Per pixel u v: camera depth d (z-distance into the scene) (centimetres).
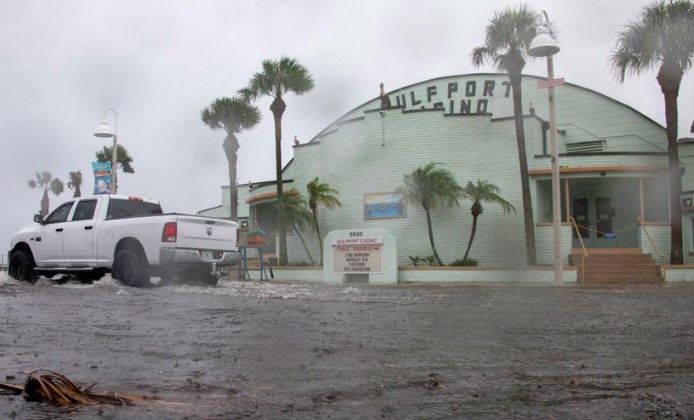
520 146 2244
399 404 330
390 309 858
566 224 2319
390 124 2553
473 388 368
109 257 1282
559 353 491
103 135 2570
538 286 1725
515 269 2094
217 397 345
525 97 3092
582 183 2552
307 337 574
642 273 2047
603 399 339
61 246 1359
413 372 414
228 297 1042
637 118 2914
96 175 2589
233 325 659
